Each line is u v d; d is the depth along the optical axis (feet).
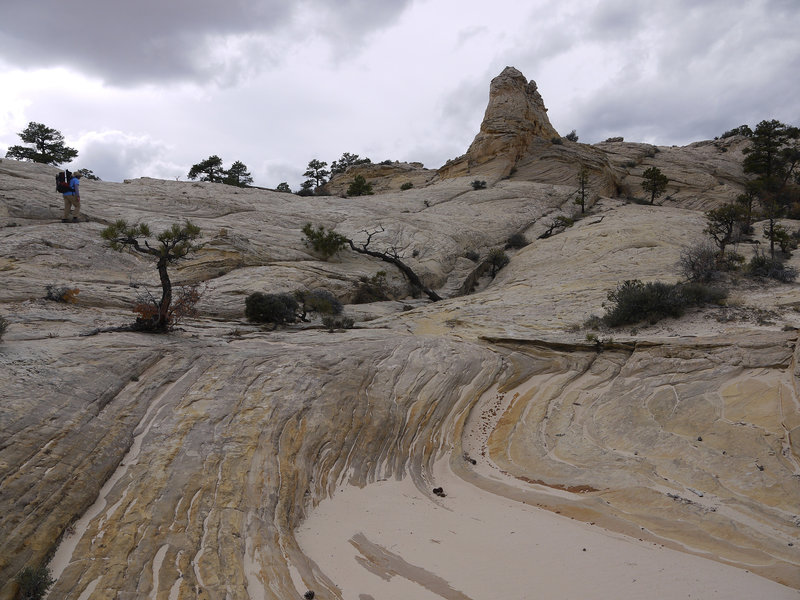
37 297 61.87
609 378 55.06
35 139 206.49
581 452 44.06
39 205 94.43
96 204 111.24
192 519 26.09
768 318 62.03
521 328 74.74
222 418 36.47
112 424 31.78
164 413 35.47
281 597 22.36
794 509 31.78
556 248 131.95
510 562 26.89
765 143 244.83
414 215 155.84
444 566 26.45
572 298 87.30
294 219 133.80
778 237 113.29
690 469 38.06
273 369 46.26
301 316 79.82
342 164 379.14
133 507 25.82
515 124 241.76
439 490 37.99
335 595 23.39
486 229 159.94
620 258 112.98
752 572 25.91
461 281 123.95
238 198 147.64
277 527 28.27
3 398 28.55
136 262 85.76
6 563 19.81
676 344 53.57
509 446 47.47
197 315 70.64
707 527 31.01
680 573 25.49
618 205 200.13
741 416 42.27
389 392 50.06
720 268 88.84
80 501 24.89
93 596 20.06
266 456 33.91
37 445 26.18
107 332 48.67
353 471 38.34
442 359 59.16
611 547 28.58
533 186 206.59
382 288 107.96
